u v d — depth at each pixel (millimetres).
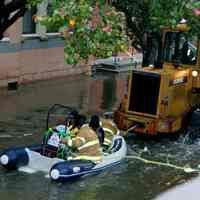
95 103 25672
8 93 26906
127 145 18672
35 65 30531
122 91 29203
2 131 19406
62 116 22359
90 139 15531
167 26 14703
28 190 13797
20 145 17734
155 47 21703
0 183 14156
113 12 12281
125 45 12117
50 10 12773
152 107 18828
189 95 20031
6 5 16828
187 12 14766
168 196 10031
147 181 15039
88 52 11578
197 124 20359
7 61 28453
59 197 13500
